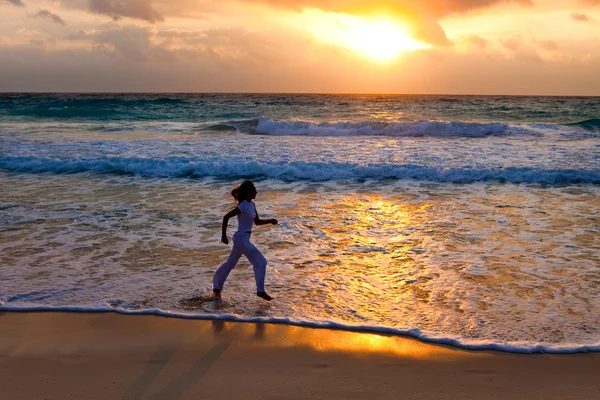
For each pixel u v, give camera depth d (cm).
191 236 816
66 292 573
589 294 571
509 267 666
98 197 1114
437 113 4466
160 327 487
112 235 818
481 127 2394
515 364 417
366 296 568
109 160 1466
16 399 363
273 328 486
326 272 649
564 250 738
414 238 807
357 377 396
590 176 1277
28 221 903
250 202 555
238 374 400
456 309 530
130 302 546
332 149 1766
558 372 404
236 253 555
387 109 4981
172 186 1245
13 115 3753
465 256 714
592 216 941
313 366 414
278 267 668
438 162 1477
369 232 843
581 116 4188
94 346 448
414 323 495
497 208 1012
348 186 1248
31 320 501
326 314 517
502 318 506
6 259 694
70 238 801
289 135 2353
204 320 504
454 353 436
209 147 1803
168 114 4019
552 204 1045
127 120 3491
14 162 1486
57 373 401
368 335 471
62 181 1307
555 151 1723
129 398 365
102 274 636
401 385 384
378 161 1488
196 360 423
